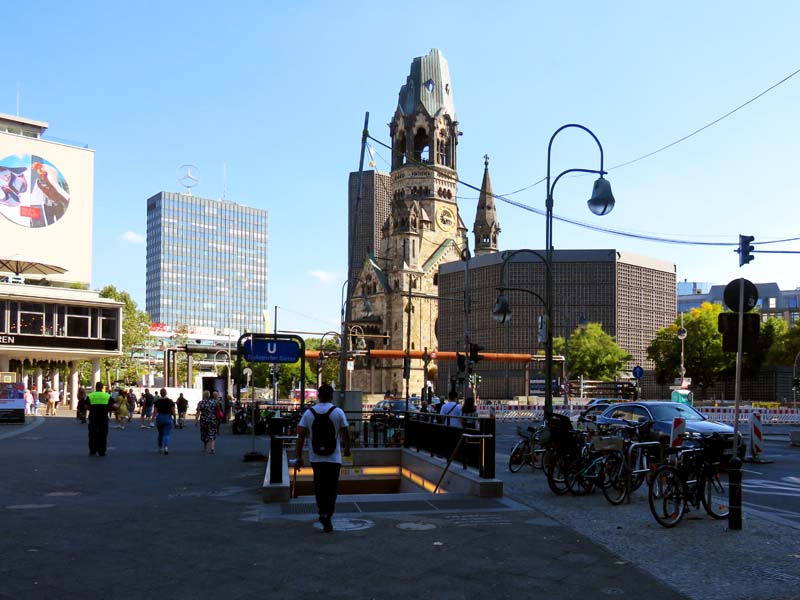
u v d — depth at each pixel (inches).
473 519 472.4
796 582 334.0
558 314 4800.7
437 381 5447.8
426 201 5949.8
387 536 420.5
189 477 724.0
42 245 3747.5
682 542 413.4
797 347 3321.9
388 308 5664.4
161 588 319.6
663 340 3791.8
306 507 514.6
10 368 2923.2
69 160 3853.3
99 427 940.6
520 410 2351.1
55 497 575.8
